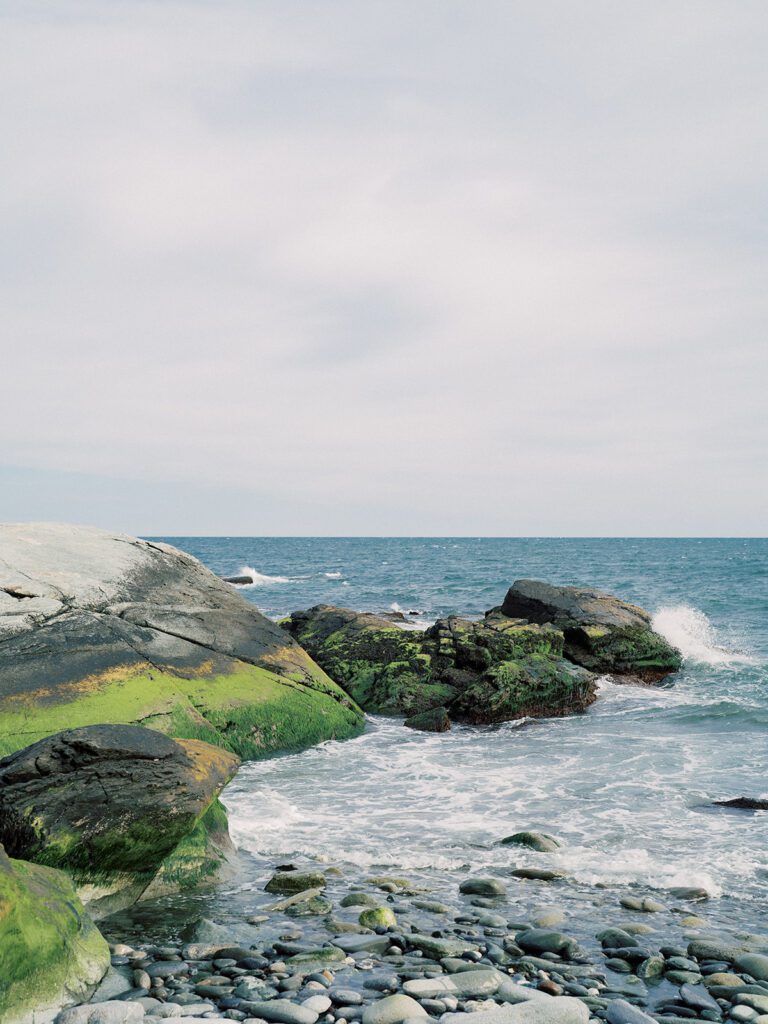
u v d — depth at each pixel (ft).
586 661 74.23
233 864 29.76
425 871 29.53
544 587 83.61
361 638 71.31
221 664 51.44
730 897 26.76
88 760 26.03
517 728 57.93
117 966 21.11
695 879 28.02
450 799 39.04
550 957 22.13
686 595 162.91
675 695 68.54
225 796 39.29
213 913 25.32
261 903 26.27
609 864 29.68
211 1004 18.79
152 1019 17.67
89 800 24.81
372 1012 18.13
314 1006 18.56
